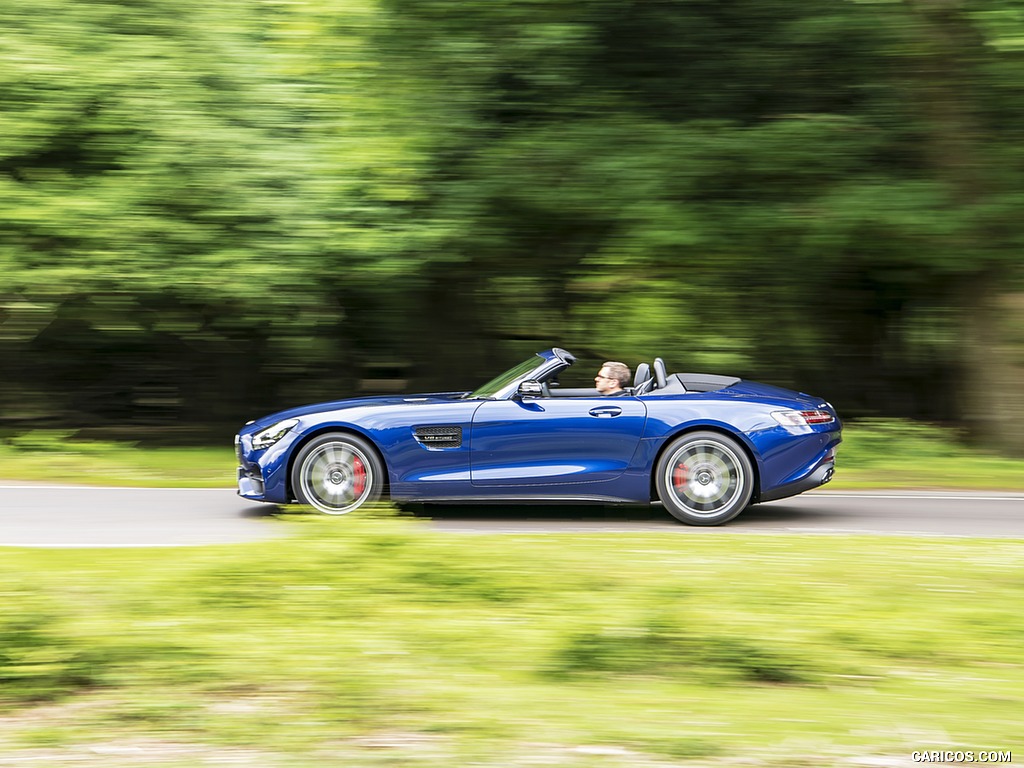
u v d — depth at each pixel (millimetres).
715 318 14039
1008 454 12453
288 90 12242
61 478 10992
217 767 3145
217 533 7531
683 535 7012
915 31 10891
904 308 15258
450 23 10992
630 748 3301
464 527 7867
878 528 7957
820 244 11570
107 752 3279
